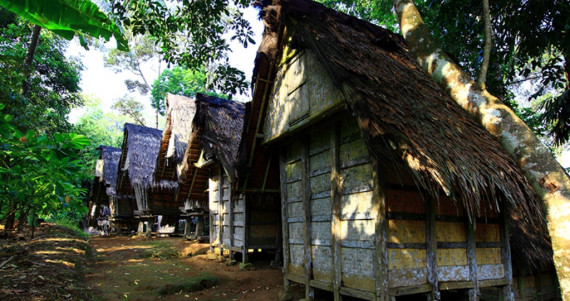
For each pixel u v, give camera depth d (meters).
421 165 3.49
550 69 7.64
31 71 10.66
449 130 4.35
